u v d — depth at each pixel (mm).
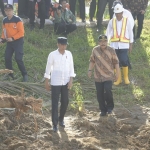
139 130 22062
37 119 22703
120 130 22188
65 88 21656
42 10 35406
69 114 24812
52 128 21922
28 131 20844
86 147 19562
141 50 35156
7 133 20281
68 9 35906
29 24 36469
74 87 27172
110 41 28656
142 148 19953
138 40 37062
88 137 21094
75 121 23156
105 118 23609
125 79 29703
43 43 34344
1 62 30562
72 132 21797
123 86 29547
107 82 23750
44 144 19328
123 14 29172
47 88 21656
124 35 28359
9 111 22828
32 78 29188
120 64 28953
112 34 28562
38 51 32719
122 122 23406
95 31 37594
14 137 19672
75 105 25531
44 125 22297
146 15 46938
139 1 35781
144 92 28641
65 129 22172
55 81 21422
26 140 19672
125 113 24688
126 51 28656
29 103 18438
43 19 35812
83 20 38969
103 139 20859
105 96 23938
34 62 31172
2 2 36219
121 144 20188
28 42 34062
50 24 37312
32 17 35375
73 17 35438
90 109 25797
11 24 27328
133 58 33781
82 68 31438
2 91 25688
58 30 35312
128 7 35844
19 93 26219
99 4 37375
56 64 21406
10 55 27891
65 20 35188
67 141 20234
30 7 35188
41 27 36094
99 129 22016
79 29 37656
